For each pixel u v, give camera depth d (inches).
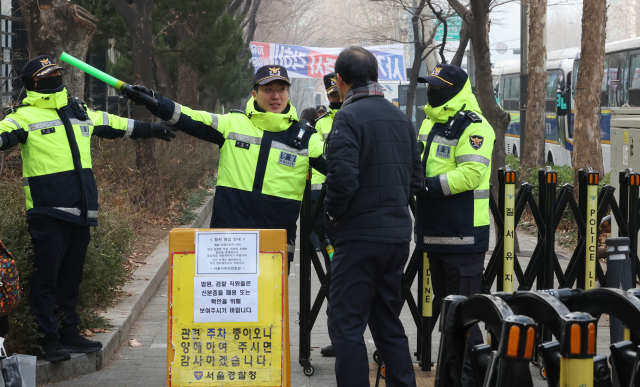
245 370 139.0
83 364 187.5
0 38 439.5
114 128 190.4
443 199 170.6
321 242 248.4
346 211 148.6
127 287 273.9
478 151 166.6
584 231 198.1
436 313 190.7
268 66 173.0
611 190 199.0
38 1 297.4
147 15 432.1
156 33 539.5
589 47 466.3
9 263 145.2
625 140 294.4
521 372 82.0
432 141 176.1
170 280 139.2
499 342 84.2
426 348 191.3
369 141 146.8
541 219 194.2
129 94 169.5
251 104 175.8
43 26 299.6
